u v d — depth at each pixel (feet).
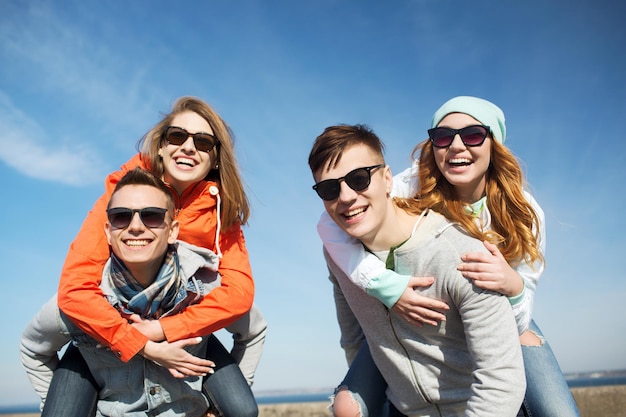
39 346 9.00
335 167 8.13
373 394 9.55
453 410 8.59
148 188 8.64
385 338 8.84
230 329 10.11
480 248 8.16
